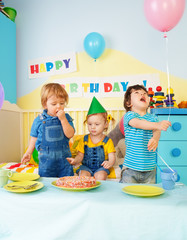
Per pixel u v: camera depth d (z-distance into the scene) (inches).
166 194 29.1
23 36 90.6
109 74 86.0
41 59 89.4
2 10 80.4
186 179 61.9
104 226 24.9
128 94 60.0
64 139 54.9
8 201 27.8
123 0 86.2
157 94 69.8
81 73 87.2
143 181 52.2
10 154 81.5
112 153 63.7
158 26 59.2
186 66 83.4
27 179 36.7
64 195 28.1
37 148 56.8
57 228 26.0
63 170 54.2
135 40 85.6
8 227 27.6
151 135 53.1
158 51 84.6
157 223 24.3
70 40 88.2
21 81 90.4
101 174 60.2
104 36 86.7
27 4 90.7
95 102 67.2
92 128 65.2
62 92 57.4
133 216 24.6
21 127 88.2
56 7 89.2
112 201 25.9
